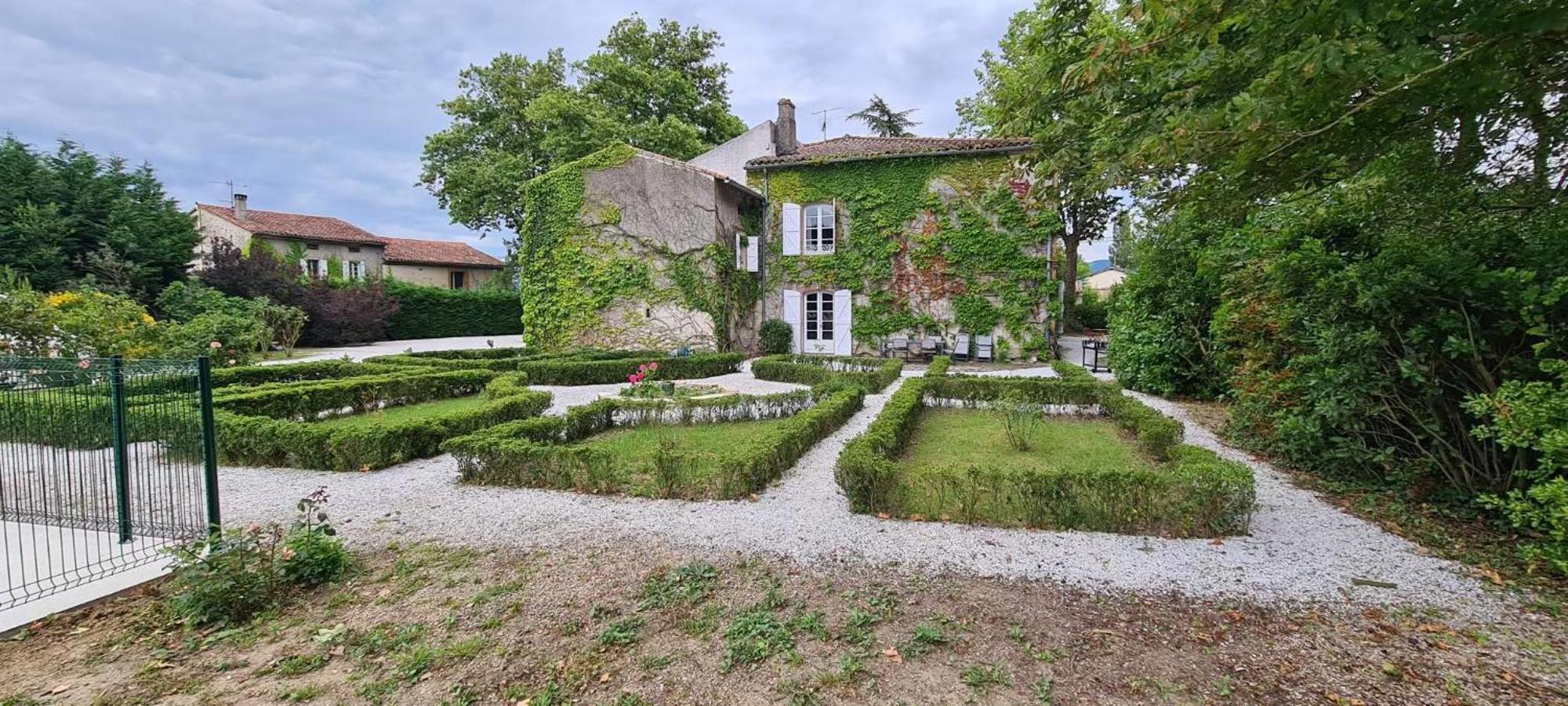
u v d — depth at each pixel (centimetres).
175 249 2394
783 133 2117
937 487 506
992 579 389
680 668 293
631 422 884
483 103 2948
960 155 1864
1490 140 473
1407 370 480
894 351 1938
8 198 2130
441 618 344
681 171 1869
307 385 1001
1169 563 409
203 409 441
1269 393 648
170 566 382
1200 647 309
